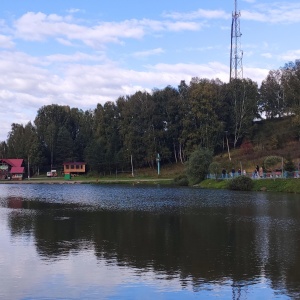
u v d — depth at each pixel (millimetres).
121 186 98938
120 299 15219
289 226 30609
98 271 18641
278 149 106750
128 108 133625
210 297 15359
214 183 83562
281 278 17500
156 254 21750
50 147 156750
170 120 131875
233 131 126438
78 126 172625
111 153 137250
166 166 131750
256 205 45344
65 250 22844
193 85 129375
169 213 39188
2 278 17672
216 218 35219
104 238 26266
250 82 132125
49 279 17547
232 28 125000
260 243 24406
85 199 58375
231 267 19141
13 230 29578
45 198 61156
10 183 124875
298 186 63406
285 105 129000
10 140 174625
